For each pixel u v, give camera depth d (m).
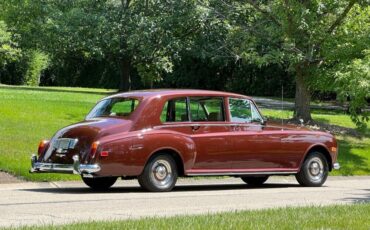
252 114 17.64
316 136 18.58
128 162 15.50
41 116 27.64
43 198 14.52
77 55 55.47
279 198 15.32
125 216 11.73
